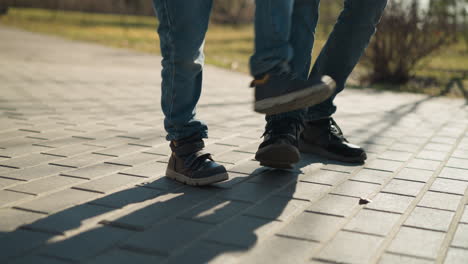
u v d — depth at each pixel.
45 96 5.23
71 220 1.85
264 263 1.55
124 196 2.14
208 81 7.49
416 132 3.87
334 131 2.93
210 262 1.54
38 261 1.52
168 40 2.21
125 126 3.78
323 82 2.04
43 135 3.36
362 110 5.08
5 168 2.53
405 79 8.59
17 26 20.75
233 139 3.40
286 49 2.04
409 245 1.71
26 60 9.16
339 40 2.77
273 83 2.08
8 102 4.72
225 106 5.03
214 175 2.29
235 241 1.71
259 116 4.43
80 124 3.80
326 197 2.21
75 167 2.59
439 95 6.92
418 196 2.26
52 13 29.72
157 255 1.58
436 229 1.87
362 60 8.83
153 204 2.05
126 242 1.67
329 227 1.86
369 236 1.78
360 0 2.65
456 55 13.20
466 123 4.38
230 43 17.17
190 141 2.36
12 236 1.69
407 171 2.68
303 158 2.91
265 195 2.22
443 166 2.80
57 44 13.38
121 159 2.78
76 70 8.02
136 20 28.47
